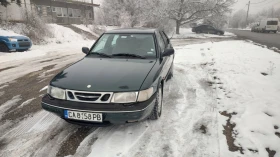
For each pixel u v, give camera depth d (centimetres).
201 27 2620
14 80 530
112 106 231
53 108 247
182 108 348
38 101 388
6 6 1529
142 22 2320
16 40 923
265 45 1242
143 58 339
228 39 1811
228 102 371
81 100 238
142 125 292
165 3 2383
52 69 653
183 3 2366
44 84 495
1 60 780
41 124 301
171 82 498
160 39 423
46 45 1221
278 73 546
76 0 2534
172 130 279
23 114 334
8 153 237
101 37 399
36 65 711
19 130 285
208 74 568
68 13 2419
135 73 274
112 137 264
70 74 277
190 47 1175
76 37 1551
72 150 241
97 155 231
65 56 904
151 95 254
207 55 863
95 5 2612
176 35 2345
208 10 2398
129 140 257
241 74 543
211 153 235
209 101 379
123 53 350
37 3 1983
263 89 427
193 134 271
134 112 230
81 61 335
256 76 521
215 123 299
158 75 288
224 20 2731
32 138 266
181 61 754
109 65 306
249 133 271
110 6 2405
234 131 279
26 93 433
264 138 259
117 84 245
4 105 369
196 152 236
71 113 239
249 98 384
